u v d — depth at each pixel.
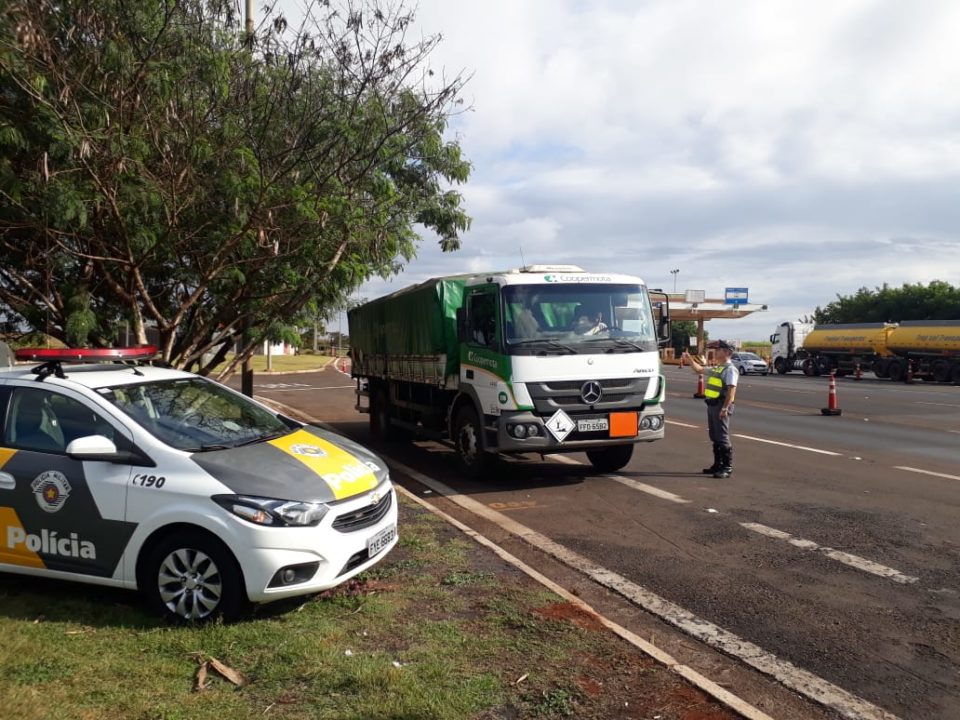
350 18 7.59
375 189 8.90
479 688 3.81
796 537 6.99
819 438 13.98
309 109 7.96
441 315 10.25
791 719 3.74
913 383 34.69
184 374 5.98
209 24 7.66
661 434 9.44
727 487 9.30
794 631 4.82
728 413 9.88
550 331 9.02
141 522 4.66
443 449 12.85
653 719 3.58
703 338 67.62
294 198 7.62
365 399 19.64
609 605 5.29
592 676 3.98
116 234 7.52
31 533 4.91
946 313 51.38
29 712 3.43
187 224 8.06
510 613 4.81
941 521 7.56
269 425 5.84
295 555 4.55
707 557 6.39
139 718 3.46
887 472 10.33
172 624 4.59
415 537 6.56
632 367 9.19
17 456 5.00
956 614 5.11
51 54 6.43
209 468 4.71
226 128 7.59
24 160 6.85
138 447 4.85
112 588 5.25
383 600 5.00
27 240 7.81
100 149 6.57
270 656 4.13
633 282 9.55
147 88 7.04
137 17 6.97
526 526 7.48
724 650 4.53
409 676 3.89
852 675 4.20
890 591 5.55
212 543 4.57
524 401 8.79
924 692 4.01
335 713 3.54
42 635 4.36
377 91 8.21
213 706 3.59
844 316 58.16
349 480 5.07
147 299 8.12
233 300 8.88
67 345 8.61
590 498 8.73
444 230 11.26
